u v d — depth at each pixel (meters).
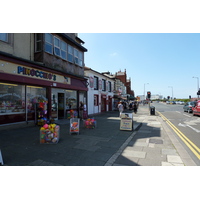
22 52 8.87
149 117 15.98
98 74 19.64
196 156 4.79
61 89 11.84
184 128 9.75
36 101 9.34
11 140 5.98
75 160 4.23
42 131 5.68
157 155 4.70
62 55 11.67
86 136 6.95
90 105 17.36
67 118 12.36
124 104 30.09
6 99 7.66
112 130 8.41
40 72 9.31
